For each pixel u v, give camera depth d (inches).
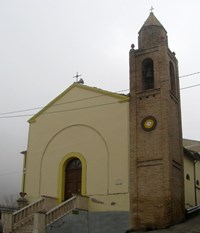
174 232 784.3
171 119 946.7
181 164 963.3
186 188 1144.8
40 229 802.8
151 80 989.8
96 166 976.9
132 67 1007.0
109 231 900.0
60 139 1064.8
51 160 1059.9
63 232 858.1
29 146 1109.7
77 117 1051.9
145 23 1051.9
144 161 910.4
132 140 940.6
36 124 1121.4
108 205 924.0
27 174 1082.7
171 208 848.3
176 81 1042.1
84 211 931.3
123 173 928.3
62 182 1023.6
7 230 832.9
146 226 858.1
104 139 984.9
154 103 944.3
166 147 892.6
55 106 1103.6
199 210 1004.6
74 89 1083.3
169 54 1019.9
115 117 984.9
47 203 957.2
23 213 882.1
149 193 880.9
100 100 1025.5
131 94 981.2
